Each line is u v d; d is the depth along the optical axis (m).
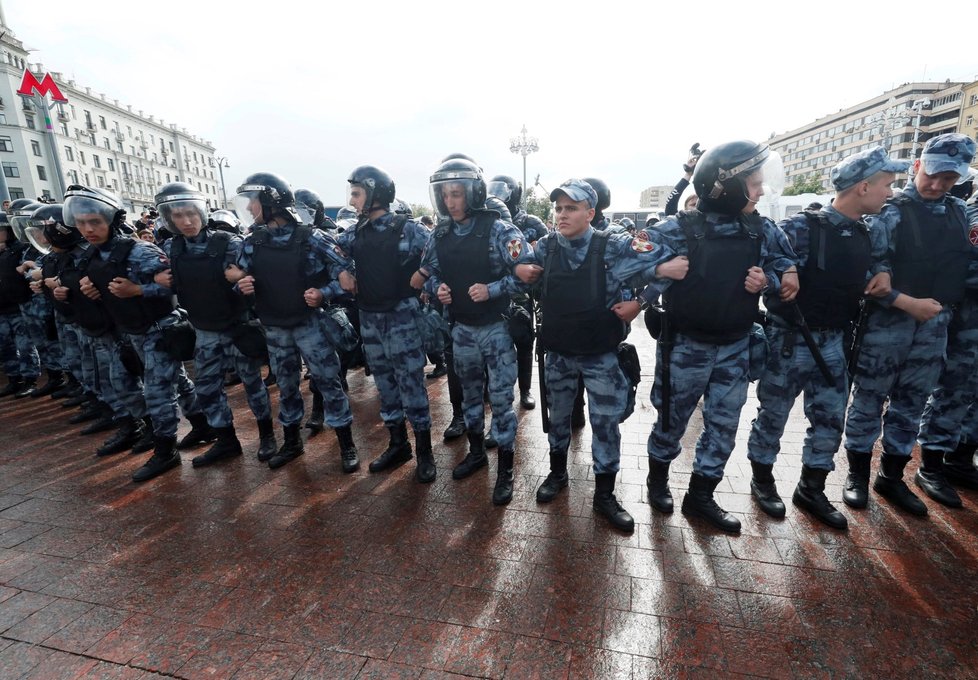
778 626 1.96
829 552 2.40
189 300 3.32
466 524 2.73
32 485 3.35
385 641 1.94
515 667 1.81
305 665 1.85
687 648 1.87
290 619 2.07
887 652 1.83
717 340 2.46
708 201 2.35
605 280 2.47
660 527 2.66
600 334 2.53
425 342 3.29
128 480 3.40
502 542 2.56
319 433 4.19
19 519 2.92
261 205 3.18
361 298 3.21
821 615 2.01
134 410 3.74
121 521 2.87
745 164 2.17
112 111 56.75
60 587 2.32
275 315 3.26
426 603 2.14
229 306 3.36
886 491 2.82
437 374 5.72
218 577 2.35
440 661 1.84
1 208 5.19
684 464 3.42
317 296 3.18
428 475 3.23
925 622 1.96
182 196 3.16
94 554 2.56
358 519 2.81
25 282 5.21
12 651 1.95
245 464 3.60
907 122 61.88
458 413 4.05
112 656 1.92
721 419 2.57
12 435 4.32
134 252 3.38
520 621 2.02
